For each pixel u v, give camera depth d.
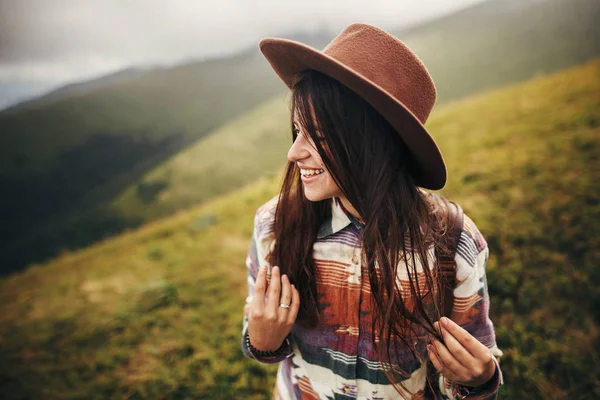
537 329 2.86
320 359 1.03
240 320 3.70
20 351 3.96
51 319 4.59
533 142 6.97
